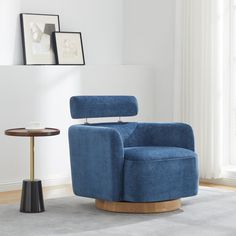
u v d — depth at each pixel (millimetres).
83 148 4906
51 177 6250
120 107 5262
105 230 4137
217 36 6293
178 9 6609
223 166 6484
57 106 6250
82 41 6879
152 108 7090
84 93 6496
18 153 5977
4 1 6172
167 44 6914
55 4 6621
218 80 6309
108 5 7148
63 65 6379
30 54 6316
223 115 6445
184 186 4863
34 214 4688
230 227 4246
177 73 6641
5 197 5539
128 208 4727
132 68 6910
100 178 4746
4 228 4195
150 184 4625
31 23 6344
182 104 6629
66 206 5023
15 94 5914
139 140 5297
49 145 6223
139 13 7180
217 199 5355
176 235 4000
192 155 4926
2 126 5840
